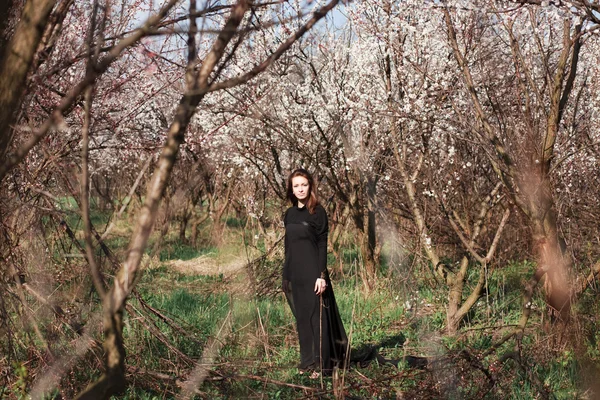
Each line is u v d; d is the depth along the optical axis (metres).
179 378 4.75
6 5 2.45
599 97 8.04
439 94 7.59
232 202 15.06
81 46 4.25
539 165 5.54
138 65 5.24
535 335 5.81
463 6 6.00
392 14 7.73
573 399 4.54
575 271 5.49
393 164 8.77
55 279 4.74
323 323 5.31
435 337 5.98
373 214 8.76
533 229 5.46
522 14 6.07
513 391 4.51
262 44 8.49
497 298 7.62
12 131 2.71
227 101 10.10
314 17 2.16
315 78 9.09
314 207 5.58
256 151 10.68
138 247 2.10
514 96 6.83
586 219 6.70
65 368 4.25
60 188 4.68
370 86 8.95
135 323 5.24
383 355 5.83
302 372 5.27
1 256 4.13
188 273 11.02
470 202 9.05
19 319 4.48
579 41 5.50
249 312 6.61
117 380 2.22
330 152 9.53
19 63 2.25
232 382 4.61
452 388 4.30
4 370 4.20
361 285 8.85
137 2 4.19
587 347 5.34
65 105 2.07
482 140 6.05
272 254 9.94
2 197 4.05
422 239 7.55
